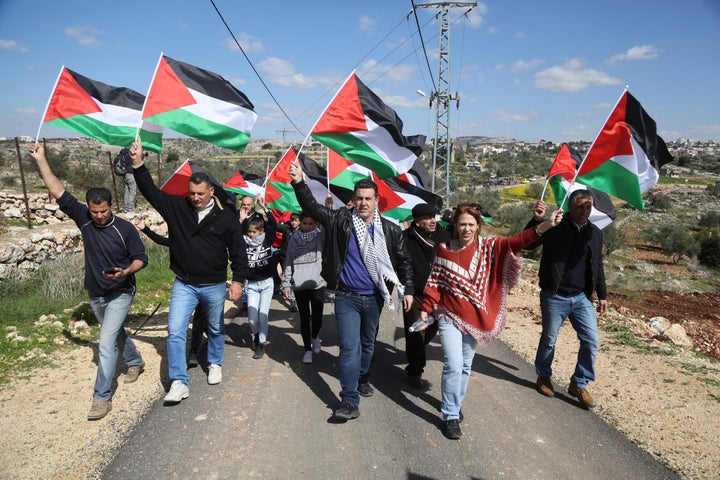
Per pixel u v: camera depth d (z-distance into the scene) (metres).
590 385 5.05
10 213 10.38
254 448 3.63
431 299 4.06
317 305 5.51
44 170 4.09
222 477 3.26
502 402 4.61
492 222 44.88
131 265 4.11
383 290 4.14
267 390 4.68
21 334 5.58
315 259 5.35
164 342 5.81
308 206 4.15
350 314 4.16
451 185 71.94
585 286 4.59
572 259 4.54
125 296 4.17
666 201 74.94
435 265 4.09
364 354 4.48
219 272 4.50
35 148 4.10
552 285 4.55
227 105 5.09
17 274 7.29
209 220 4.32
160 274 9.08
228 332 6.52
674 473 3.51
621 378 5.24
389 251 4.27
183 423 3.96
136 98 5.26
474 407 4.49
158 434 3.77
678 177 133.00
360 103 5.12
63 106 4.71
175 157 33.31
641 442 3.91
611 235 35.53
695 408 4.54
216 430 3.87
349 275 4.18
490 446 3.81
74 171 18.77
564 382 5.13
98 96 4.96
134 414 4.07
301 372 5.19
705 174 144.62
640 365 5.65
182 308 4.37
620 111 4.77
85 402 4.22
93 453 3.47
